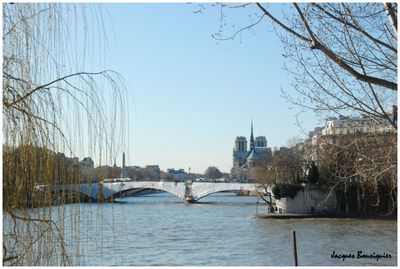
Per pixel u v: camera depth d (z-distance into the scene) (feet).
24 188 31.71
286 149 358.84
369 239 206.69
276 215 319.47
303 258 162.81
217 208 436.76
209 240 214.69
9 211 30.99
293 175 353.31
